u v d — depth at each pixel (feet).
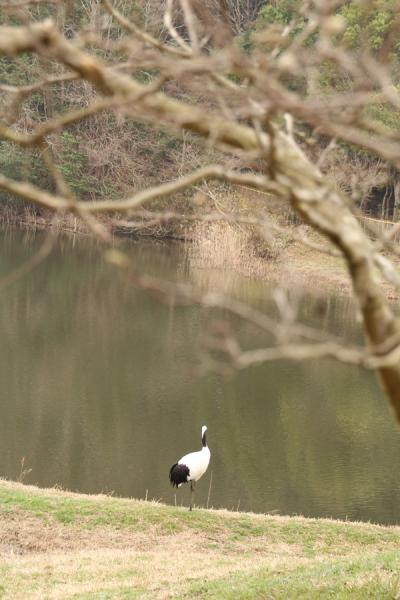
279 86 14.08
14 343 107.14
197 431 76.59
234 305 14.69
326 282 127.44
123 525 49.32
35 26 14.85
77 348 105.70
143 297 139.85
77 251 177.68
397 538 50.37
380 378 18.07
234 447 73.20
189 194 150.51
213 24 16.98
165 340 111.04
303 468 68.90
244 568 40.37
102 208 15.44
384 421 82.43
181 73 14.19
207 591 35.63
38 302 133.18
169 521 50.26
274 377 96.37
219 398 87.15
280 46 16.03
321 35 14.78
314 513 59.72
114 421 77.97
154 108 15.05
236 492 63.62
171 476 52.01
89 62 15.34
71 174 178.81
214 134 15.33
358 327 111.96
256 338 109.29
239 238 139.64
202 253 145.59
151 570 40.73
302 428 78.84
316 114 13.82
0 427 74.90
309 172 17.35
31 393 85.61
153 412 81.41
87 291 142.72
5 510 49.39
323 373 99.09
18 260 165.17
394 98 14.53
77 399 84.23
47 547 46.09
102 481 64.18
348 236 16.94
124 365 97.96
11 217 211.61
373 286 17.29
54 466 66.74
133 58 15.58
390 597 31.37
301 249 140.97
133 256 160.04
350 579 34.45
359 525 52.39
